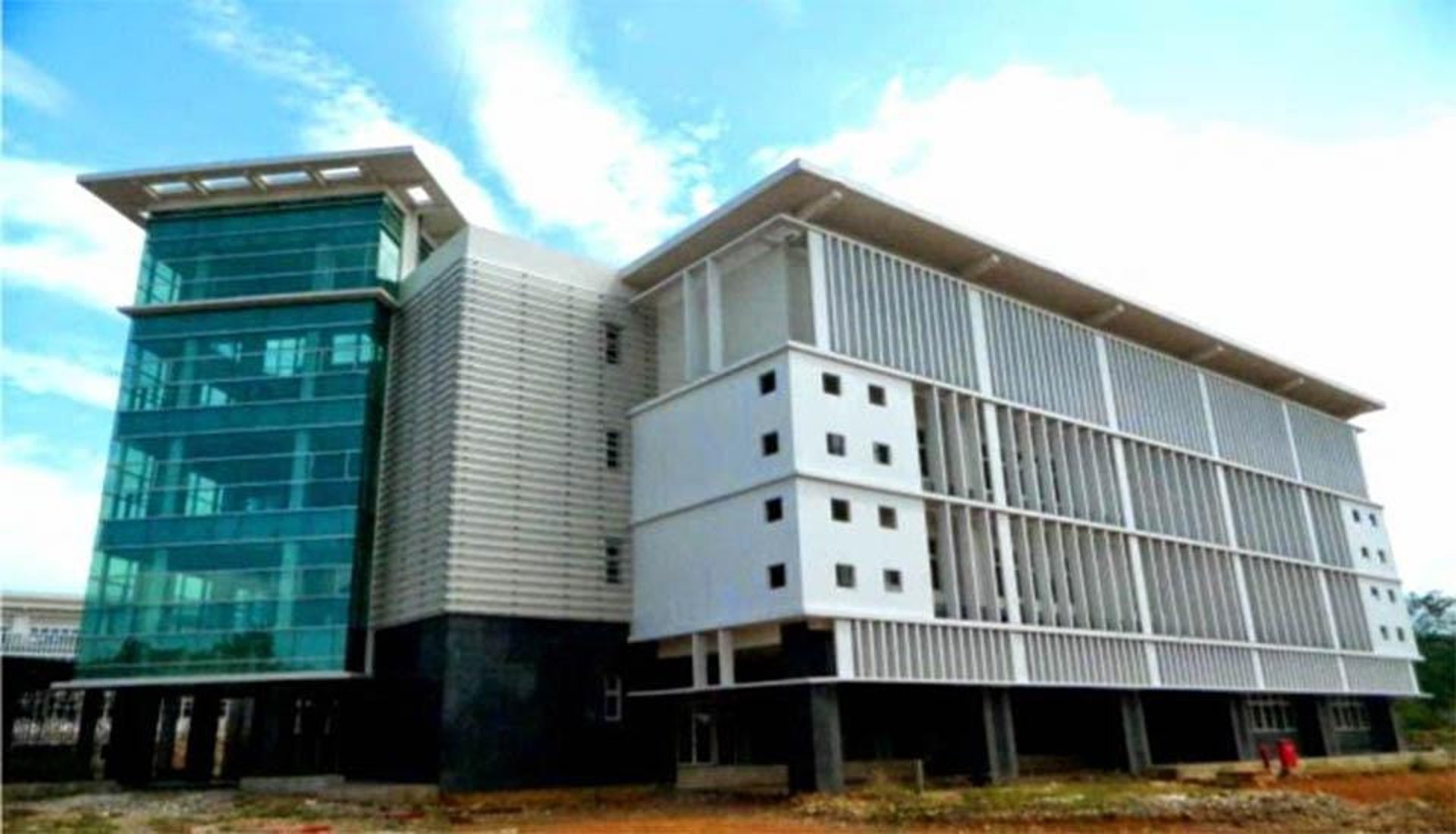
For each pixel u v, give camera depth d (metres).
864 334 31.53
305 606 32.94
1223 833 20.48
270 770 33.22
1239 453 45.50
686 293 34.66
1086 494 36.84
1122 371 40.91
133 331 37.03
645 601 32.72
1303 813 22.41
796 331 31.95
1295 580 45.72
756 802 27.19
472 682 29.38
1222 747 40.66
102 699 39.91
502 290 33.72
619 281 36.84
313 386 35.53
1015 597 32.34
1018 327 36.94
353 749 33.69
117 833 21.55
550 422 33.41
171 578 33.72
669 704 32.91
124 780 34.97
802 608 26.91
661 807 26.89
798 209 32.00
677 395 33.31
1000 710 31.22
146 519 34.47
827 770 26.61
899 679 28.42
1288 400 51.16
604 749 31.27
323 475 34.31
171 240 38.22
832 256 31.61
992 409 34.44
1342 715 47.28
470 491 30.98
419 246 41.03
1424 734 61.12
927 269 34.34
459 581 29.95
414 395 34.69
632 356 36.31
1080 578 35.16
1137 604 37.22
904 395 31.81
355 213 37.81
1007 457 34.47
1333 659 45.72
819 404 29.44
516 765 29.45
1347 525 50.88
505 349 33.16
